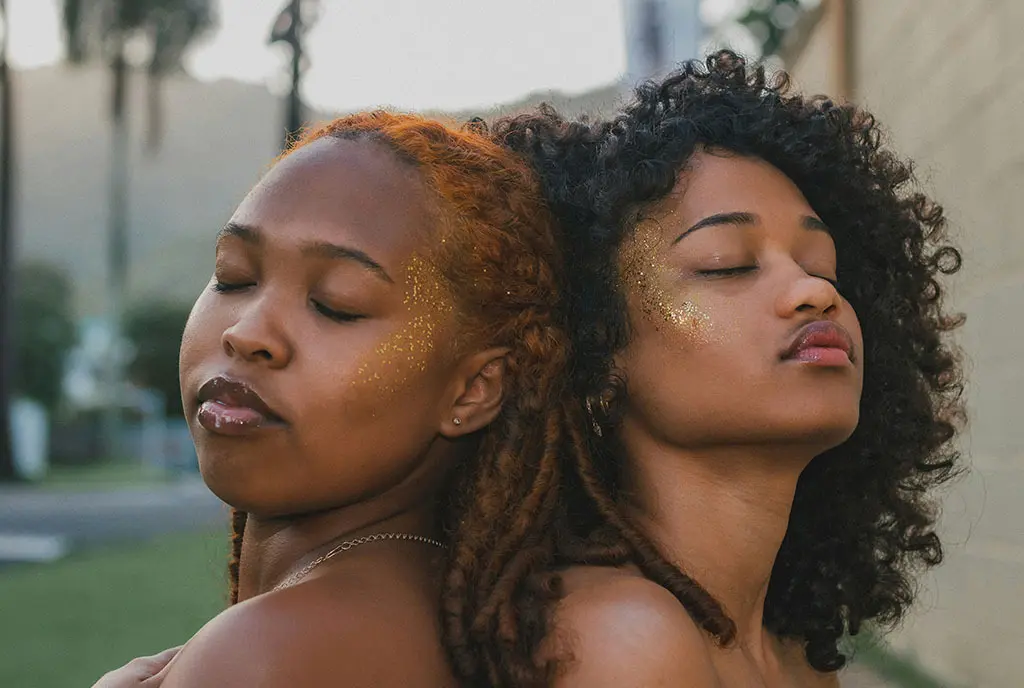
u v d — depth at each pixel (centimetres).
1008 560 397
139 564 1033
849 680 459
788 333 132
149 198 11344
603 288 142
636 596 120
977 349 437
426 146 132
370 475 125
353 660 115
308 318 123
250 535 138
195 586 846
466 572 127
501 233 132
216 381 121
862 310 166
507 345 134
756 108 149
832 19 619
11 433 2755
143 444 4762
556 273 142
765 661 146
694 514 138
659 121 147
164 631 646
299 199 125
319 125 146
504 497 133
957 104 454
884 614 181
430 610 126
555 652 119
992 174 417
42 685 510
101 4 3203
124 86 3397
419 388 126
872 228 165
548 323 138
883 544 178
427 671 121
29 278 4416
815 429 131
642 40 521
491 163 138
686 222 138
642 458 141
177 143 12238
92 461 4212
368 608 120
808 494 169
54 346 4347
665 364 136
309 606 117
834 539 169
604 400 140
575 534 141
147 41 3306
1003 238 405
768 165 147
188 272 7775
